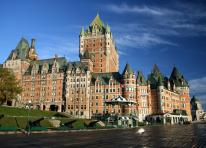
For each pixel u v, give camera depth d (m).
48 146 33.75
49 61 194.88
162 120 167.25
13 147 32.28
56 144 36.50
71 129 79.12
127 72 165.88
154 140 42.97
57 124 88.88
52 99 176.75
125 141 41.38
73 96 170.25
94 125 97.88
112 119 120.50
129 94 162.12
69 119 100.12
